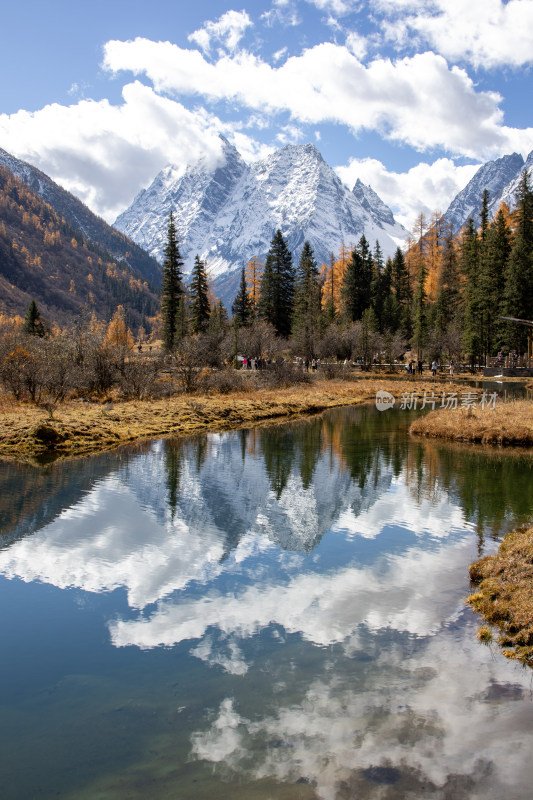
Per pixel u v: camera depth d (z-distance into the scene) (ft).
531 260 173.17
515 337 172.76
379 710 12.94
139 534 26.63
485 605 17.99
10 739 12.14
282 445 54.75
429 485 36.78
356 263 249.96
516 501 32.22
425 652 15.57
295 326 224.74
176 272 204.03
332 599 19.33
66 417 60.08
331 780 10.69
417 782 10.59
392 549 24.43
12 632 17.19
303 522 28.58
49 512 30.09
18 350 71.72
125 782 10.72
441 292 236.43
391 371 190.39
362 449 52.19
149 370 89.81
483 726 12.28
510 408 69.92
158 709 13.20
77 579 21.35
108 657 15.70
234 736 12.12
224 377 103.65
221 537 26.30
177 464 43.91
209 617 18.15
